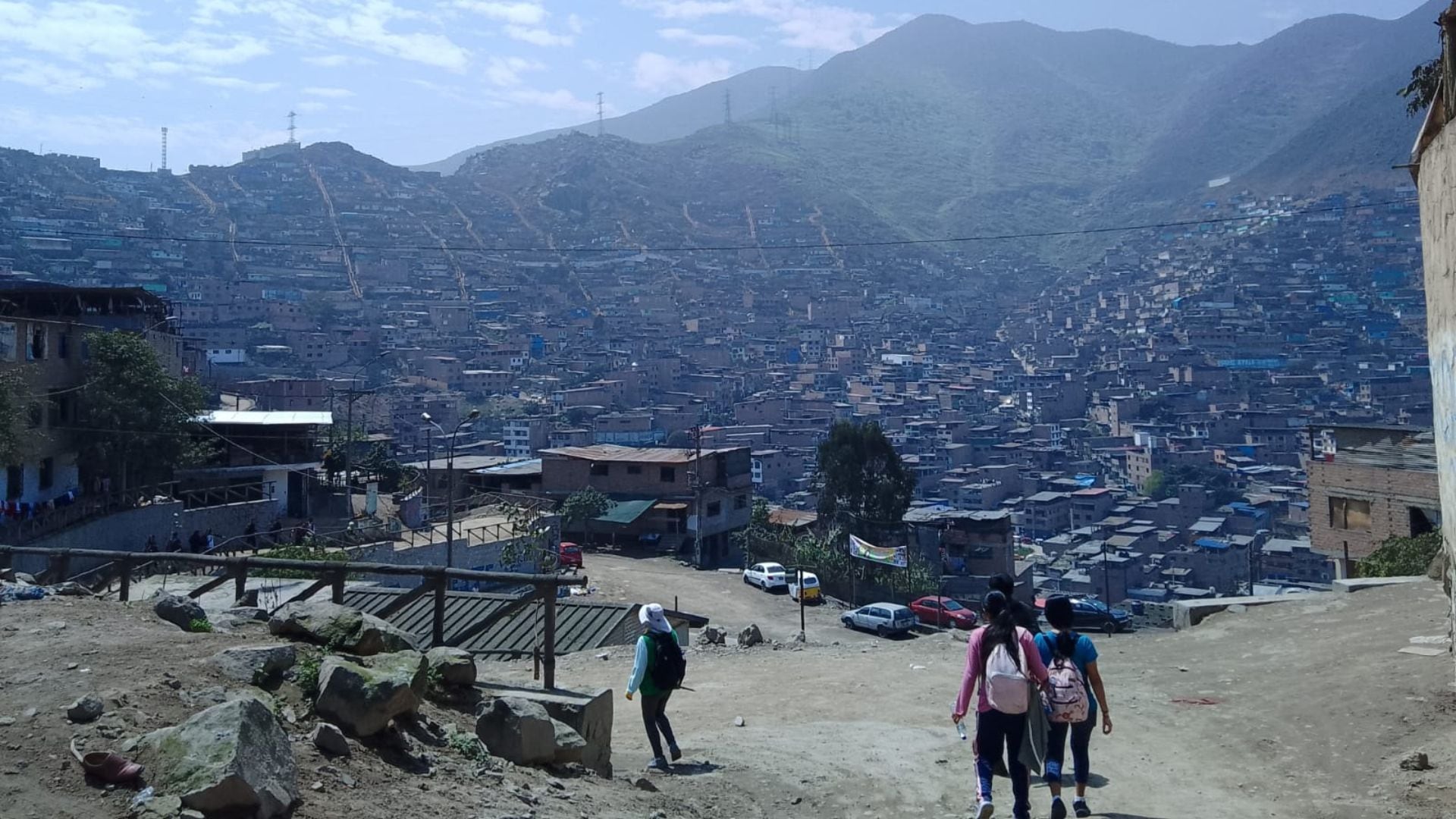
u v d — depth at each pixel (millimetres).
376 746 6102
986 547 73188
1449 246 8750
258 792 4754
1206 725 9945
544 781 6664
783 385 196750
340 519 45219
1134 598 97938
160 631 7234
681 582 47594
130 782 4785
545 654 8234
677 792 7715
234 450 44469
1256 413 161500
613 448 66375
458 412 154125
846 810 7652
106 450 34969
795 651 16500
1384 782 7887
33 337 33375
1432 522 30609
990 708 6914
